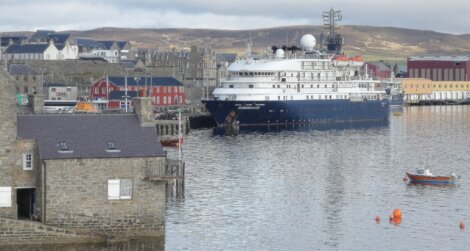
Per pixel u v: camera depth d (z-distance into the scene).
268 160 155.50
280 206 104.44
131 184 81.12
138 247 79.38
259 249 81.75
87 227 79.94
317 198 110.94
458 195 114.75
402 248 83.12
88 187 79.69
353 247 83.38
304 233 89.12
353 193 115.56
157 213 82.12
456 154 167.38
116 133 83.62
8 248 76.12
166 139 184.88
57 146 79.88
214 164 147.50
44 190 78.44
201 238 85.50
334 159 158.12
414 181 125.94
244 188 118.50
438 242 85.88
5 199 78.88
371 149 178.62
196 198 109.00
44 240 77.94
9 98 78.31
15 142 79.06
